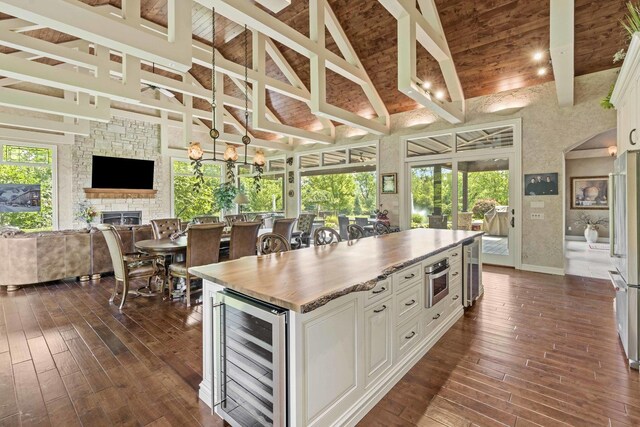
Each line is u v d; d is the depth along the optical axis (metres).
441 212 6.43
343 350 1.70
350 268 2.03
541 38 4.54
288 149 8.92
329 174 8.38
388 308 2.09
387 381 2.06
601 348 2.59
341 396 1.69
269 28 3.67
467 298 3.46
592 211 8.60
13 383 2.16
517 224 5.49
